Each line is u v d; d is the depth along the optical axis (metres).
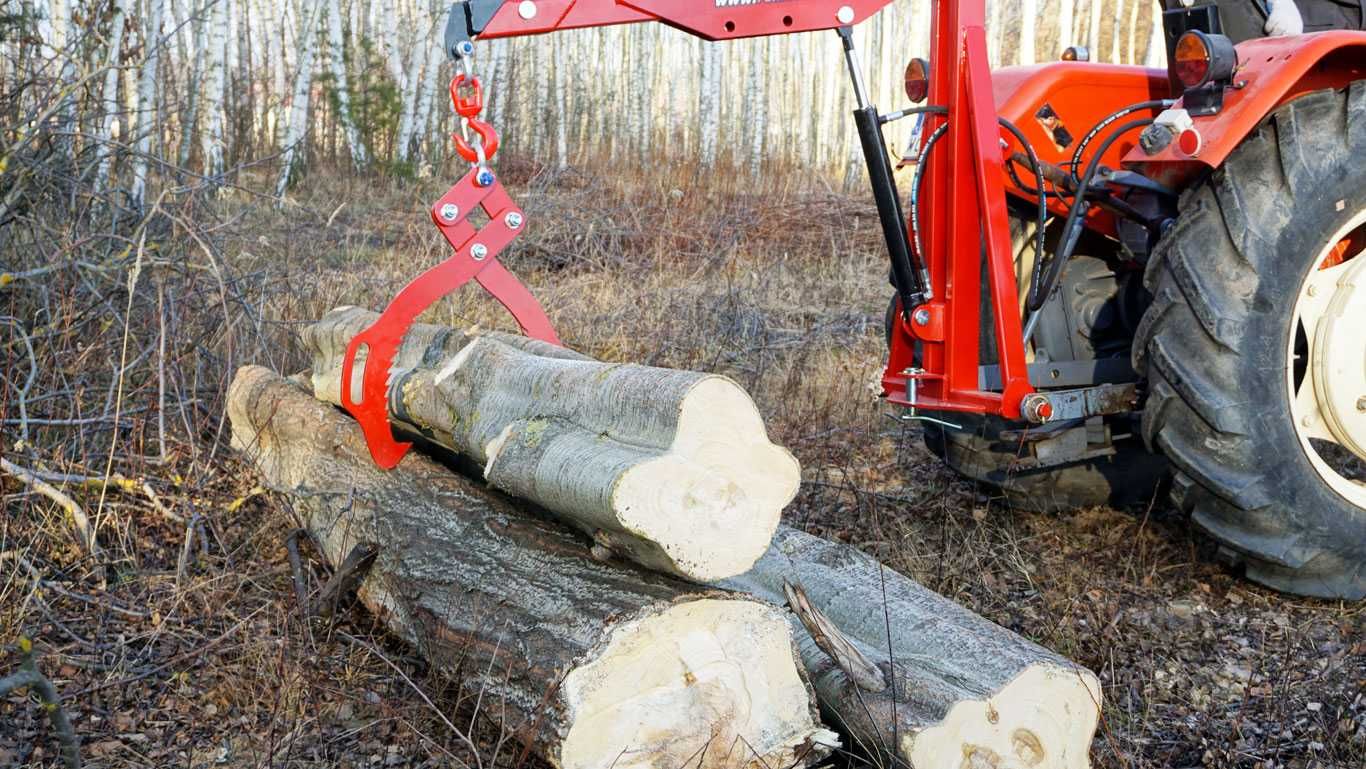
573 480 2.31
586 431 2.47
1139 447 4.05
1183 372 3.25
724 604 2.34
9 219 4.10
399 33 17.05
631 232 8.92
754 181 13.95
